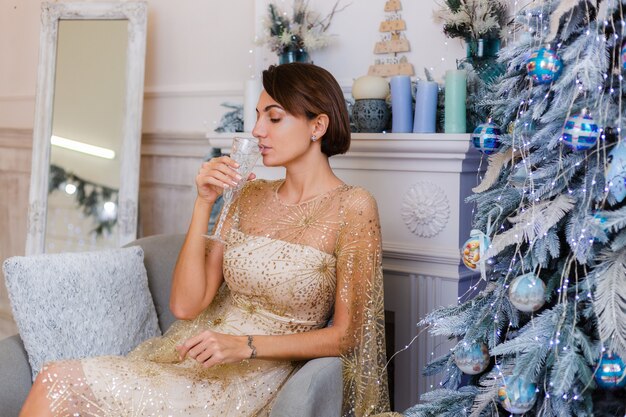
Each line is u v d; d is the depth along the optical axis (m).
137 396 1.72
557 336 1.53
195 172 3.44
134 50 3.32
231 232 2.02
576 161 1.60
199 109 3.41
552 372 1.53
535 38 1.65
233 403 1.80
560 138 1.56
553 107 1.61
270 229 1.98
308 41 2.76
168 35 3.50
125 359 1.83
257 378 1.86
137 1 3.34
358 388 1.87
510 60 1.75
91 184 3.39
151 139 3.59
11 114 4.20
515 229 1.63
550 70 1.58
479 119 2.33
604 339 1.44
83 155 3.41
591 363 1.53
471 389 1.80
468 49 2.41
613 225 1.49
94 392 1.70
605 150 1.58
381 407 1.94
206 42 3.36
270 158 1.97
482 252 1.71
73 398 1.69
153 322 2.26
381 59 2.72
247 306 1.97
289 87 1.94
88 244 3.38
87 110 3.41
